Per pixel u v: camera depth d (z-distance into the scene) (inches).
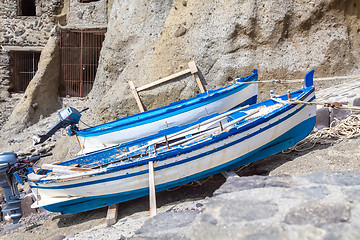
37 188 235.8
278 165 213.5
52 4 535.5
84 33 535.8
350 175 152.6
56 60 524.4
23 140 462.9
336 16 356.2
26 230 246.5
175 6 400.2
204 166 212.2
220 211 134.8
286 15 355.3
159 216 166.9
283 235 110.9
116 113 393.1
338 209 120.8
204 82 361.7
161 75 379.9
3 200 368.5
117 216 220.4
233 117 246.2
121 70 439.2
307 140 237.9
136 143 255.8
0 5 544.7
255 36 358.0
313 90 224.1
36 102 503.8
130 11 447.5
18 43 543.5
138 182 215.5
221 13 367.9
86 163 257.9
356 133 225.8
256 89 307.0
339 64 348.8
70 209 230.8
